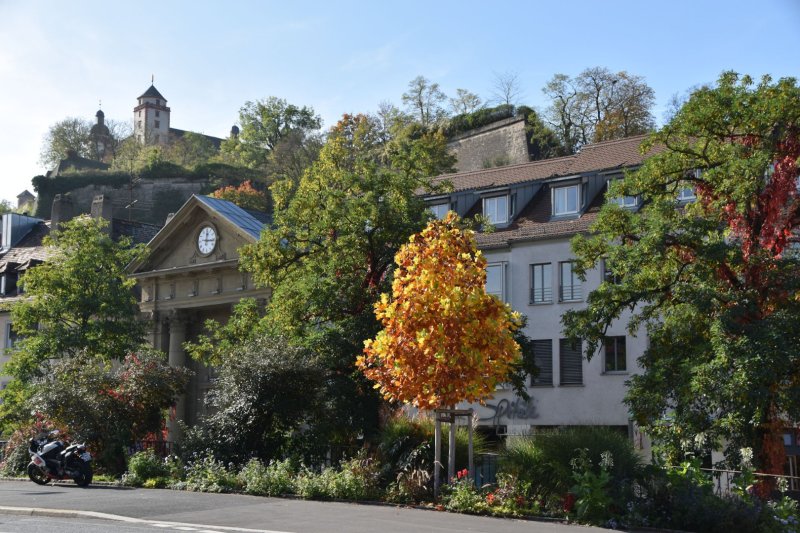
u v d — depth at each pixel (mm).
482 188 48844
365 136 76938
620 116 73312
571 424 43625
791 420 25156
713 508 17781
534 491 20062
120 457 30016
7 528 15766
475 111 83688
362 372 30578
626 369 42656
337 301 32156
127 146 138375
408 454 23078
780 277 25109
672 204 27203
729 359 23750
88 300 47469
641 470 19281
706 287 25234
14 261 67062
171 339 54969
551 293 45156
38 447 27938
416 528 16641
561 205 46219
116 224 70125
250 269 35688
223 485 24500
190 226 54719
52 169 144625
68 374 31375
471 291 21188
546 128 76125
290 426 28891
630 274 27438
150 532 15289
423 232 21828
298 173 97438
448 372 20922
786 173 26328
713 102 26766
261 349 28922
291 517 18094
